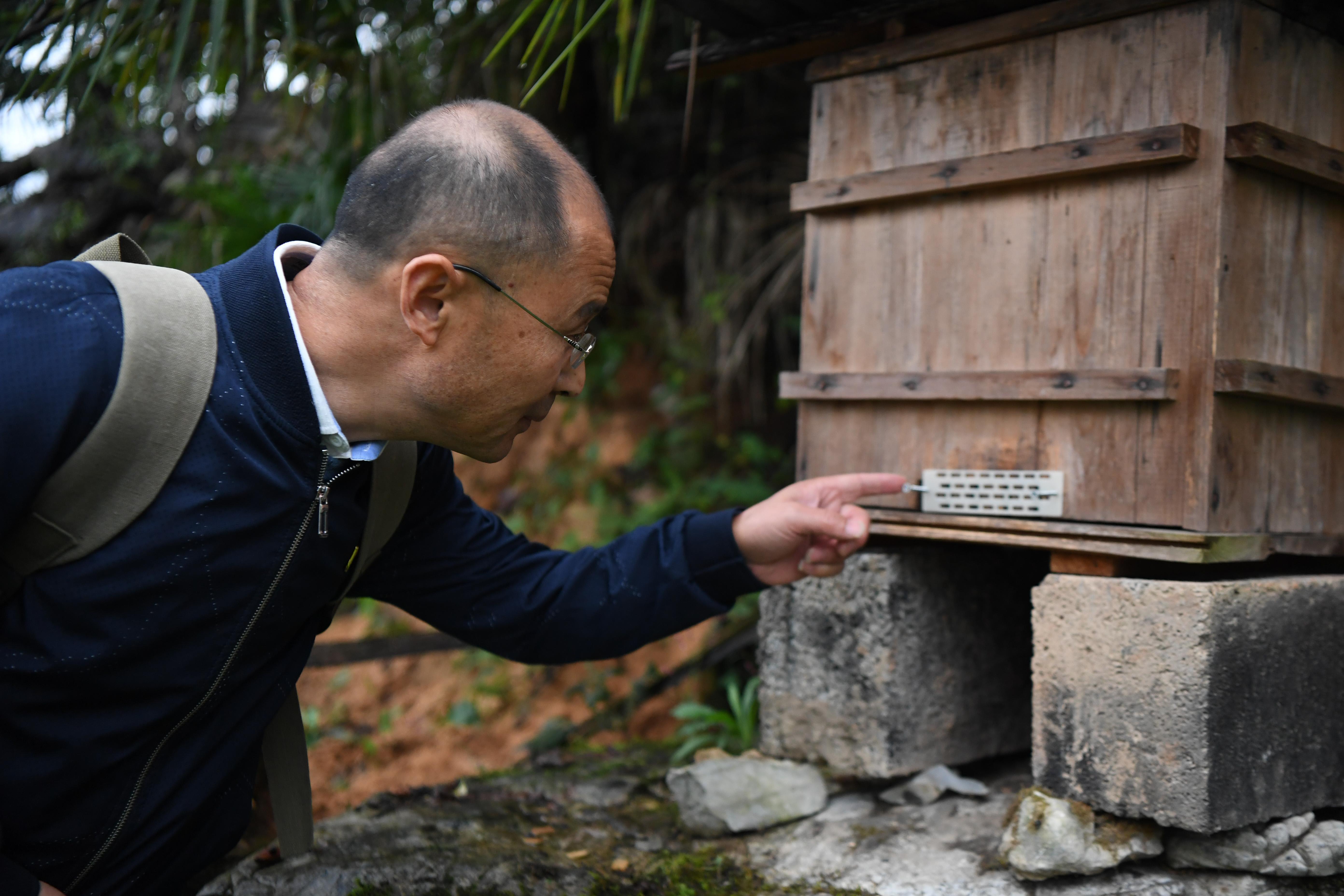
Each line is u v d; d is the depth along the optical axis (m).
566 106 4.38
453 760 3.69
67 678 1.17
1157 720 1.51
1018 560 2.07
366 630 4.23
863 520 1.59
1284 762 1.56
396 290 1.18
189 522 1.16
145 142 4.84
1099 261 1.61
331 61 3.21
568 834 1.92
